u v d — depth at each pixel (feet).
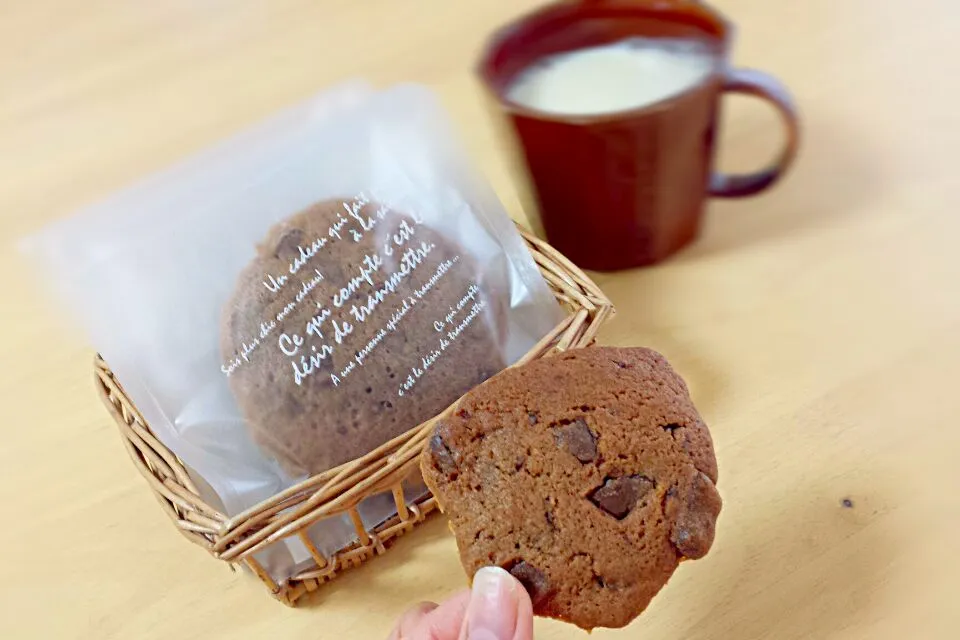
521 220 1.29
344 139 1.09
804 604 0.98
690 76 1.10
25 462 1.18
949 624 0.95
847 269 1.22
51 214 1.38
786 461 1.07
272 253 1.06
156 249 1.04
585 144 1.07
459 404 0.96
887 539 1.01
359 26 1.67
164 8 1.85
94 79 1.65
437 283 1.07
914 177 1.30
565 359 0.98
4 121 1.58
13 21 1.88
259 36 1.70
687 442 0.94
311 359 1.03
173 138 1.48
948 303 1.17
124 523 1.12
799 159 1.34
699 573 1.01
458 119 1.44
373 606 1.04
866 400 1.11
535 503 0.92
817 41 1.49
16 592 1.08
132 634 1.04
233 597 1.06
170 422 1.02
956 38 1.46
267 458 1.03
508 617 0.86
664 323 1.20
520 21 1.16
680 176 1.14
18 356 1.28
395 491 0.99
